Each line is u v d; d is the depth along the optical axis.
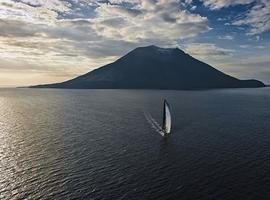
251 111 184.38
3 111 186.88
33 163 73.00
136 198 54.72
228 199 54.69
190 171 68.50
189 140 99.50
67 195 55.66
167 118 109.38
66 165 71.75
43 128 120.44
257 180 63.16
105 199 54.19
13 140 97.50
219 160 76.69
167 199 54.56
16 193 56.44
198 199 54.62
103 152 83.38
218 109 194.62
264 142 96.38
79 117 154.38
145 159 77.31
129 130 116.75
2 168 69.25
